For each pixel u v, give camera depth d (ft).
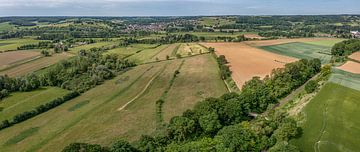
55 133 300.61
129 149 210.38
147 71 524.52
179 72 491.72
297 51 654.53
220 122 262.47
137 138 269.03
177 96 378.32
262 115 290.76
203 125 248.11
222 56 533.14
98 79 486.38
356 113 253.44
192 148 209.77
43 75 493.36
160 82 447.01
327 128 231.71
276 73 366.63
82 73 529.86
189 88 407.23
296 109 281.74
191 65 531.91
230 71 458.91
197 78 450.30
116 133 284.41
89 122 319.06
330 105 270.67
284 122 233.55
